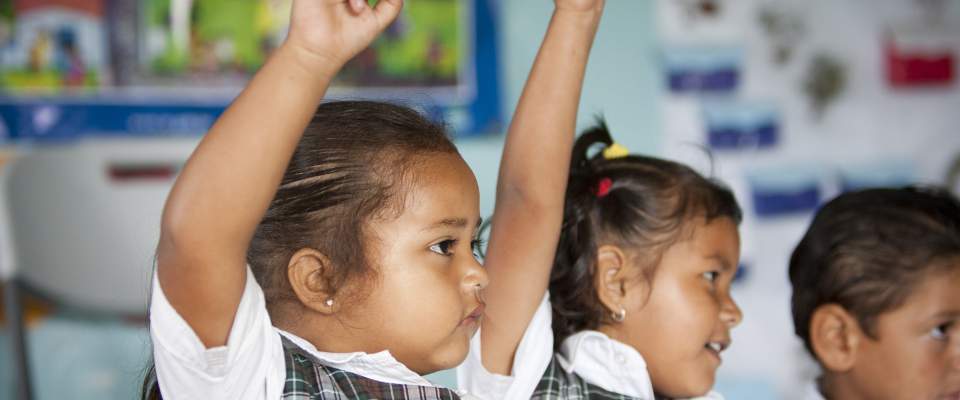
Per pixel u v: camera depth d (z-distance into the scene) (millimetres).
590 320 1188
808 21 2701
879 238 1282
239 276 718
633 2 2598
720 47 2646
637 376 1132
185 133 2254
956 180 2766
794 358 2666
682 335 1152
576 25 1016
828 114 2721
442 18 2412
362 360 873
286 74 685
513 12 2492
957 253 1266
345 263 854
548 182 1040
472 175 906
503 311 1073
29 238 1897
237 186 677
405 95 2385
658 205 1178
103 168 1999
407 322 860
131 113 2225
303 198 862
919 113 2785
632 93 2602
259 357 787
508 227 1069
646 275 1165
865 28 2740
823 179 2717
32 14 2168
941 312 1252
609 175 1217
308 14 684
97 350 2205
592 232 1191
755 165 2674
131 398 2158
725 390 2637
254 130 677
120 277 1986
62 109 2188
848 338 1299
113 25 2217
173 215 680
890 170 2756
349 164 861
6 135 2158
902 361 1265
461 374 1081
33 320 2178
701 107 2639
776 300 2676
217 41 2281
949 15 2785
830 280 1312
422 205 860
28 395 1891
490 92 2455
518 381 1060
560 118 1029
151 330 739
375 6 706
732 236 1210
